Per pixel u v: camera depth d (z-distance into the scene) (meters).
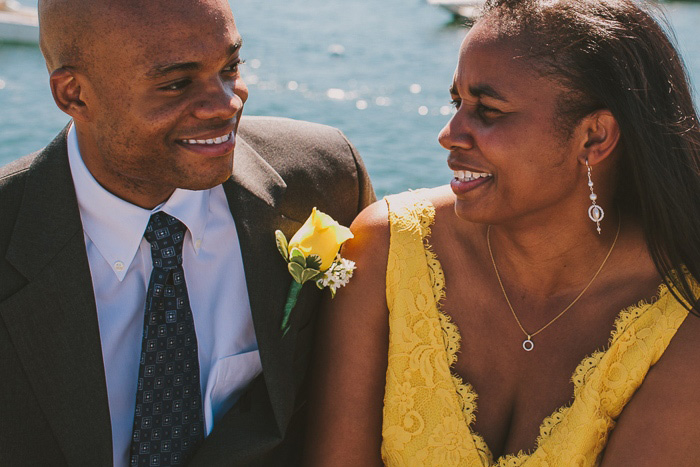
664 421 1.91
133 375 1.93
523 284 2.00
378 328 2.08
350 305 2.08
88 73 1.72
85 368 1.83
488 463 1.95
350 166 2.27
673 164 1.83
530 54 1.73
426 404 2.01
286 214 2.09
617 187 1.96
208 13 1.71
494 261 2.02
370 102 12.36
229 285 2.00
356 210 2.31
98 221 1.87
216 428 1.95
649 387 1.94
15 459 1.85
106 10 1.66
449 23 18.89
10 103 11.05
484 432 1.98
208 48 1.71
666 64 1.81
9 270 1.79
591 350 1.96
